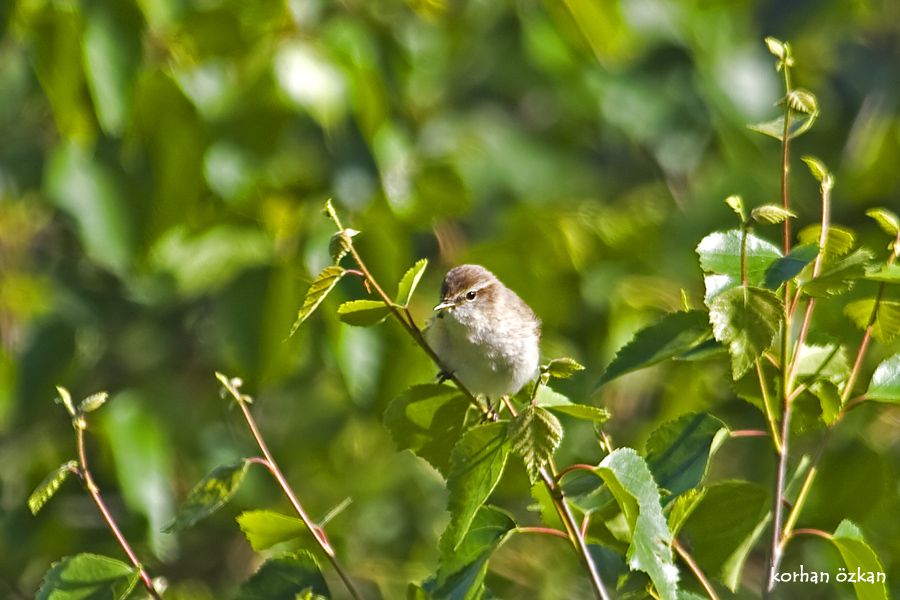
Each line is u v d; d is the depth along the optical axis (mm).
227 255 12141
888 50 17922
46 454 14219
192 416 14156
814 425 8039
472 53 15977
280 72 11148
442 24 15047
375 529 15664
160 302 15211
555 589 14078
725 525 8000
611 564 8992
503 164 15672
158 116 11062
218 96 11312
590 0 12633
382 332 11516
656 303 13992
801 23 17406
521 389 10789
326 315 11328
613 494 6988
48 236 15664
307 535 8055
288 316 11398
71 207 11242
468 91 16219
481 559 7332
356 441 15945
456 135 15570
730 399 13898
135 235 11391
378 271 11414
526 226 13773
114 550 13250
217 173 11336
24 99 13797
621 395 14578
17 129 14234
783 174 7191
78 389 14898
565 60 14922
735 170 14688
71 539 13898
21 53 13016
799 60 17016
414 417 8055
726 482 8008
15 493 14477
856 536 7293
